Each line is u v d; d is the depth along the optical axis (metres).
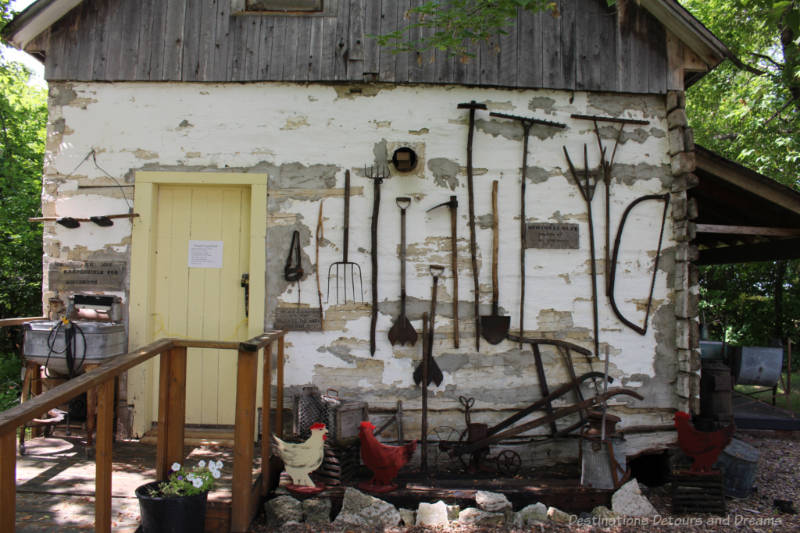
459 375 4.70
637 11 4.92
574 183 4.84
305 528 3.71
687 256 4.70
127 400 4.59
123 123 4.73
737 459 4.46
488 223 4.78
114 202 4.69
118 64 4.72
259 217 4.69
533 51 4.85
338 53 4.76
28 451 4.18
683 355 4.71
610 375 4.76
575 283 4.80
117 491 3.57
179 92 4.74
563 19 4.90
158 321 4.75
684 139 4.73
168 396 3.39
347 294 4.69
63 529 3.04
